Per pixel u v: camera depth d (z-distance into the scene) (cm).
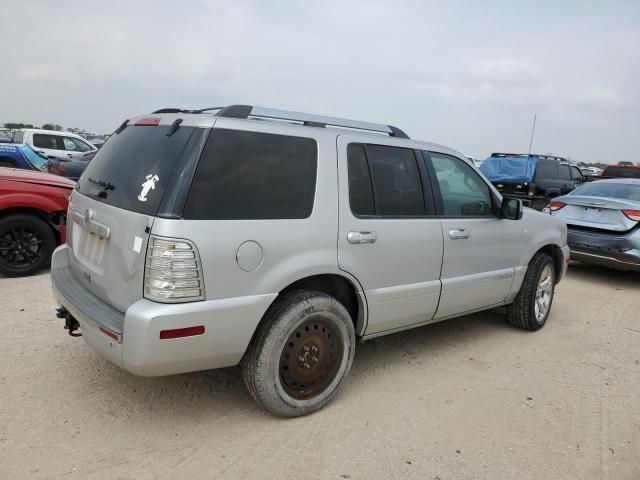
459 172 436
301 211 313
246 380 312
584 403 378
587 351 485
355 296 357
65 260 380
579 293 713
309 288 334
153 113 341
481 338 504
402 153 388
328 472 279
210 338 276
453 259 415
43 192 584
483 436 325
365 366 420
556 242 539
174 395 348
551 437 329
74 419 312
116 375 368
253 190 294
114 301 293
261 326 304
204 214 273
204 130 285
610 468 300
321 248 319
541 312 534
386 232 357
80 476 262
